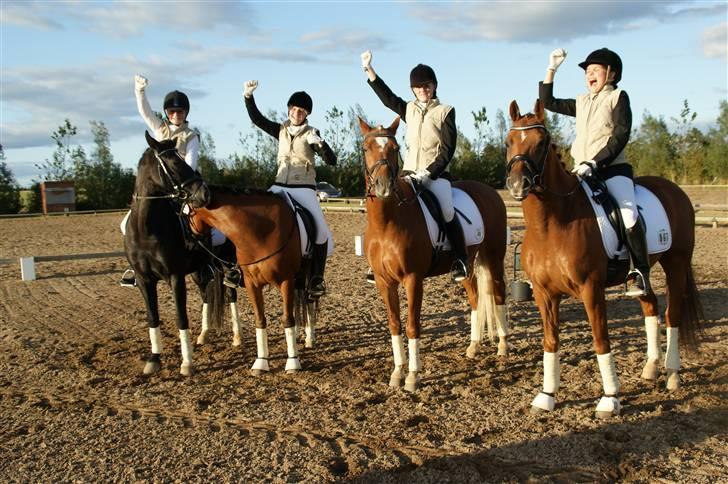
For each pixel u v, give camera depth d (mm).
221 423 4621
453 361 6035
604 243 4438
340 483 3639
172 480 3719
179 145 6070
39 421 4734
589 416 4512
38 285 10883
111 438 4375
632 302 8328
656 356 5270
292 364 5859
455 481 3617
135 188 5719
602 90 4781
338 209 26781
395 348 5383
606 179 4801
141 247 5672
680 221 5184
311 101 6203
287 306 5809
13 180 38562
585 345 6375
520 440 4141
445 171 5777
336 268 11789
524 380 5398
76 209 39875
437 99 5652
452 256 5746
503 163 41438
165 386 5535
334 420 4613
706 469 3662
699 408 4590
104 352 6660
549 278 4473
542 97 5250
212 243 6199
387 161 4734
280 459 3971
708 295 8492
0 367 6172
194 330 7555
